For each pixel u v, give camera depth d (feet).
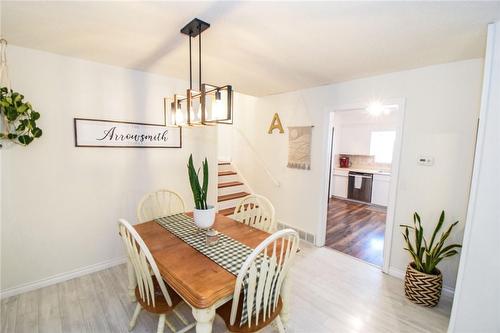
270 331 5.90
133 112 8.77
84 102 7.74
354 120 19.89
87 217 8.11
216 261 4.84
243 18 4.90
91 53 7.06
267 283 4.25
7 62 6.46
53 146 7.31
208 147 11.18
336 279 8.32
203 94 4.83
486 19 4.74
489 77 4.86
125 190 8.82
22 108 6.34
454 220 7.29
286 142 12.23
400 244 8.41
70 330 5.78
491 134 4.85
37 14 4.84
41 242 7.34
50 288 7.38
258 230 6.59
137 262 4.63
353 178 19.51
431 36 5.57
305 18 4.88
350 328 6.08
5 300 6.79
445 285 7.47
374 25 5.12
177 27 5.35
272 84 10.37
